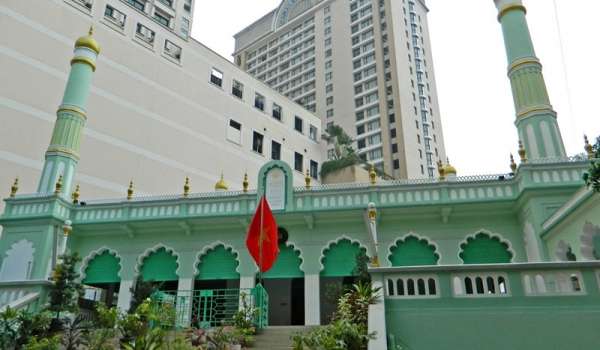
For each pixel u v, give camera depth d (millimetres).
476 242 16391
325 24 82250
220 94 38250
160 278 18141
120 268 18391
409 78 72750
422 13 84500
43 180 19609
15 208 18438
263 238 14883
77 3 30344
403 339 9625
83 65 22281
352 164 45594
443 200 16266
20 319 11867
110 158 29109
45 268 17219
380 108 68750
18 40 26594
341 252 17234
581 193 12078
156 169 31609
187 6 57062
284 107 44875
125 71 31828
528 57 18984
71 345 11758
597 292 9305
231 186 36406
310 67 81500
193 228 18438
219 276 17797
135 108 31625
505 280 9789
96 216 18797
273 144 42188
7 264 17484
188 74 36188
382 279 10367
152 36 34656
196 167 34281
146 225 18453
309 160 45625
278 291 22406
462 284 9953
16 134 25172
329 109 74875
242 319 13133
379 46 72375
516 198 15664
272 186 17875
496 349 9273
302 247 17438
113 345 11617
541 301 9453
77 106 21328
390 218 17062
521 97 18594
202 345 11414
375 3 75875
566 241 13195
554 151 16938
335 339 8977
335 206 17094
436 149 73250
